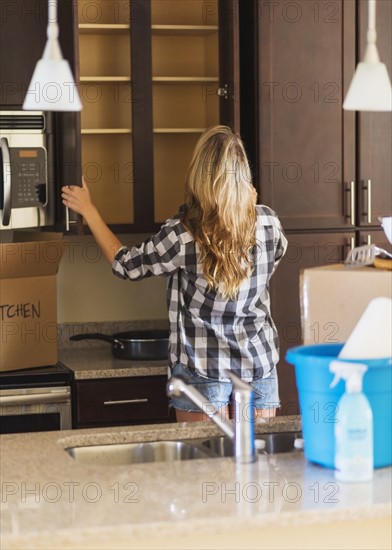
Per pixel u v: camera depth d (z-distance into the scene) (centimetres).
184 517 203
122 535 199
